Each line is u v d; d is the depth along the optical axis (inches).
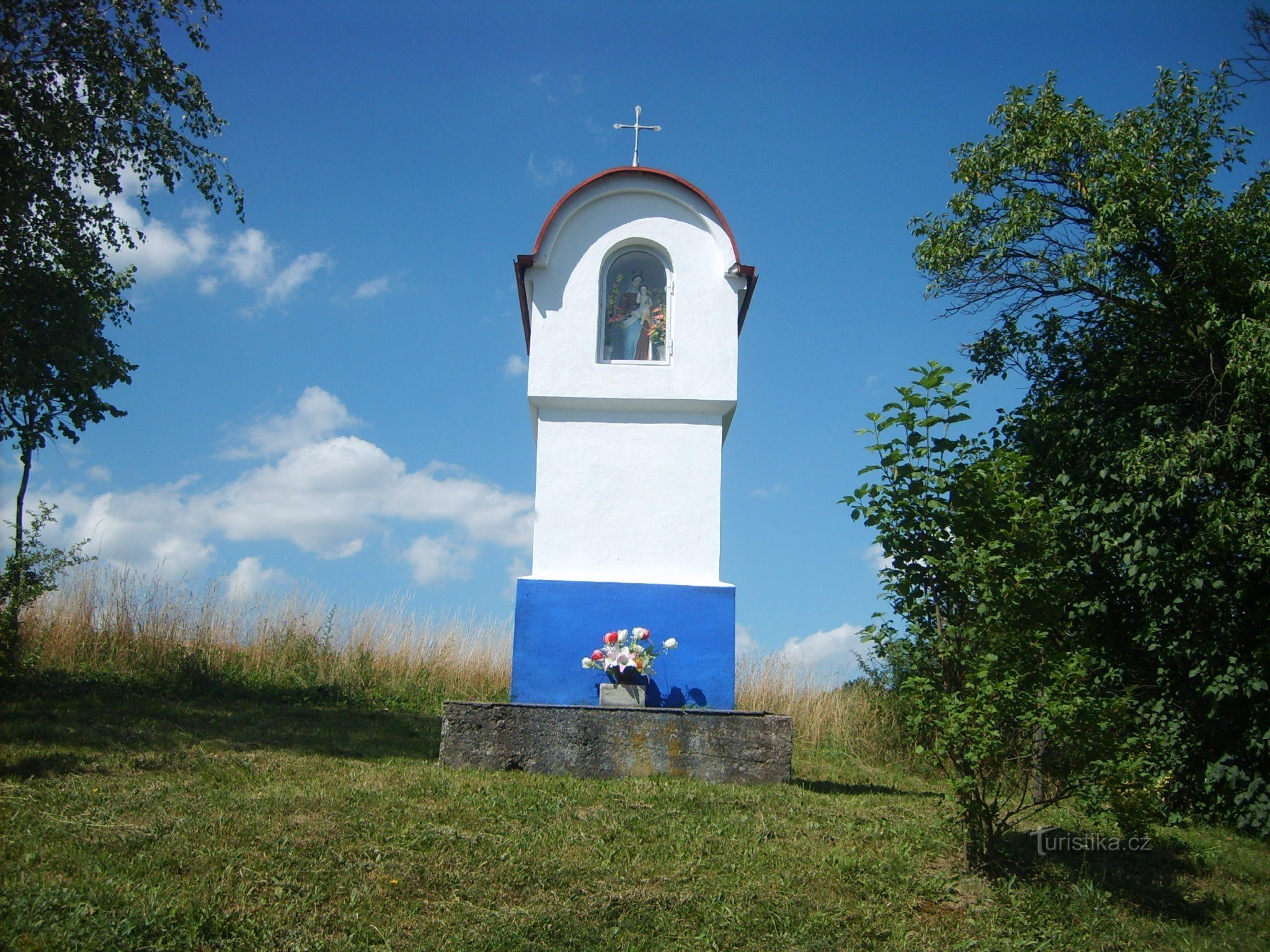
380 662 617.6
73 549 436.1
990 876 277.0
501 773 343.3
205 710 472.4
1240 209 454.0
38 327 502.6
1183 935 258.8
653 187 422.0
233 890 229.0
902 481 270.8
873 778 459.5
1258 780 408.5
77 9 515.5
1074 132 483.5
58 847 242.2
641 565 403.5
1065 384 507.8
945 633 264.5
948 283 526.6
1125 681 451.8
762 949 227.9
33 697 457.7
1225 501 409.7
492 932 223.1
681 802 316.8
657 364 414.9
